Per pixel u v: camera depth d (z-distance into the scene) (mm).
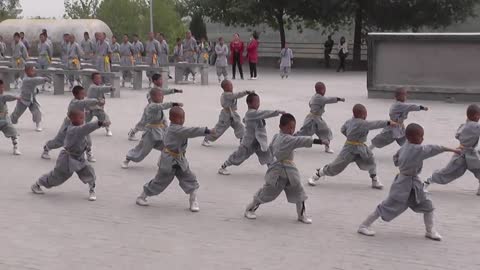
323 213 7887
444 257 6375
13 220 7480
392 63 19453
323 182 9492
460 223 7539
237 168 10359
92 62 24703
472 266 6133
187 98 19766
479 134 8641
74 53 22609
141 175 9789
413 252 6512
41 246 6605
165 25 46469
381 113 16234
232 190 8961
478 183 9500
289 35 44375
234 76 28219
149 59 25734
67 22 36562
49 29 36094
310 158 11086
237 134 11750
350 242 6812
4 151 11469
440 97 18766
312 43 40938
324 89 11367
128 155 10195
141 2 49188
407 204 6926
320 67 36844
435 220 7652
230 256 6344
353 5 34062
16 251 6453
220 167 10383
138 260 6223
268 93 21438
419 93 19031
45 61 23484
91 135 13109
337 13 34812
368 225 7070
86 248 6555
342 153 9000
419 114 16094
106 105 17938
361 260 6266
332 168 9078
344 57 33844
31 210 7902
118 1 48375
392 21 35125
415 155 6766
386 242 6824
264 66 37344
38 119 13445
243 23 37594
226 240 6840
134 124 14516
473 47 18250
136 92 21828
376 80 19750
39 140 12539
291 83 25891
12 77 24094
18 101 13250
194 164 10602
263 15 36406
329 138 11438
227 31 46750
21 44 23547
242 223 7453
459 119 15234
